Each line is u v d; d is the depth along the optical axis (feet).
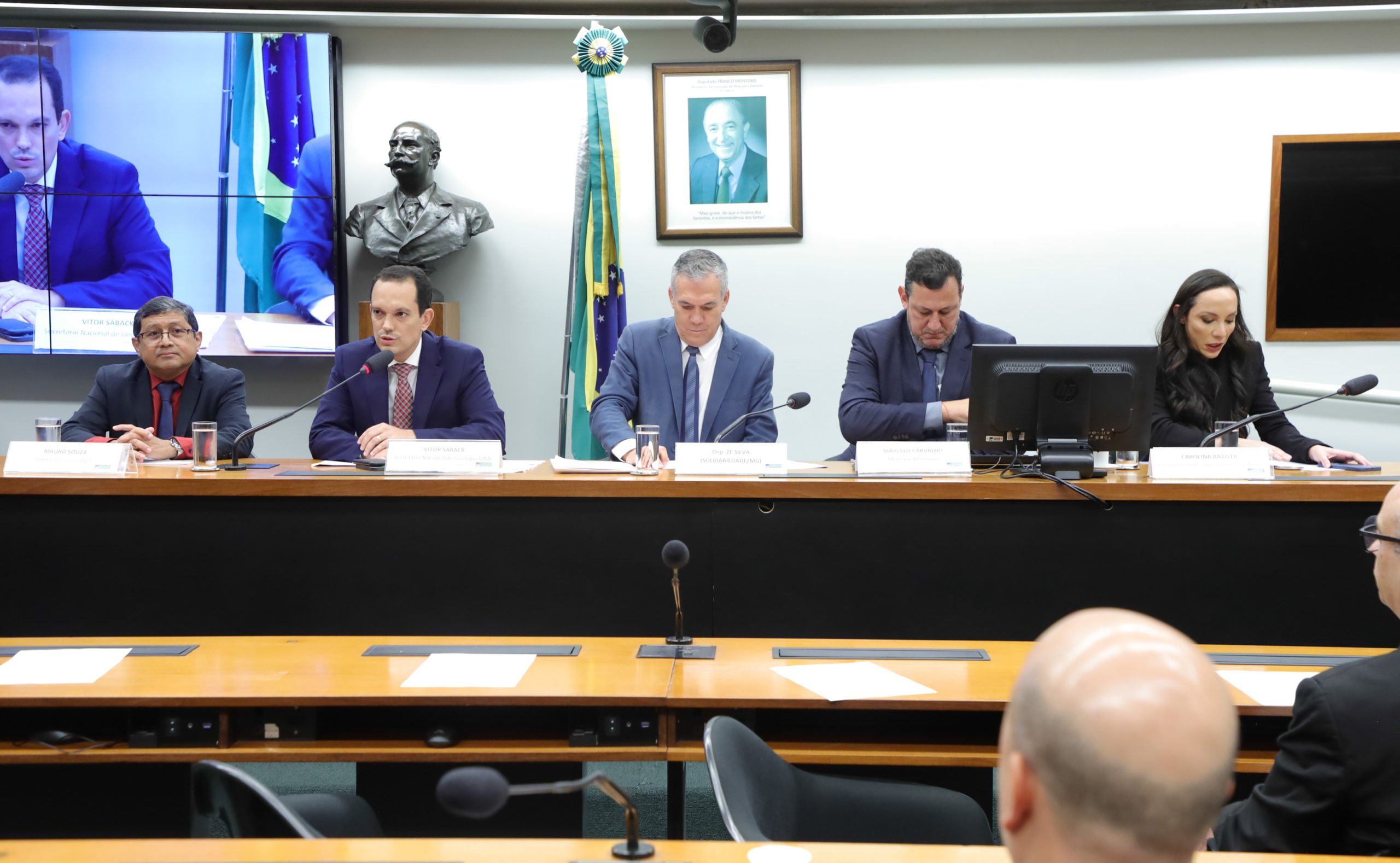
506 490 7.84
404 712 6.03
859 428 10.03
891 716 6.14
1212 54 14.57
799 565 7.82
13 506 7.95
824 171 14.85
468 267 14.90
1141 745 1.89
